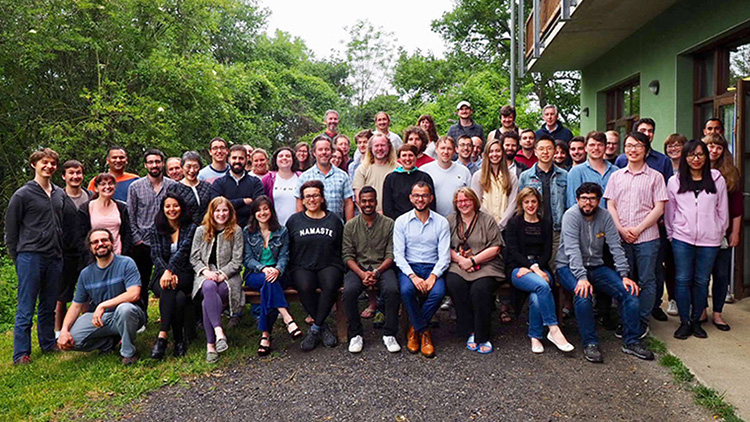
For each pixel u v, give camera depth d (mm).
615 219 4422
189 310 4492
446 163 5020
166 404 3543
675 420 3113
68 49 11375
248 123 16875
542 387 3586
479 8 25750
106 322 4270
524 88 18562
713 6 6117
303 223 4652
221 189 5293
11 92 11555
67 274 4961
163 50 12898
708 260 4207
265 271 4430
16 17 11023
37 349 4746
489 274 4375
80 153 11484
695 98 7008
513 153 5199
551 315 4156
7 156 11828
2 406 3574
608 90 10031
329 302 4434
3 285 6746
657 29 7504
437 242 4535
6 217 4430
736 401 3238
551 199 4676
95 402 3602
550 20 8711
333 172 5270
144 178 5090
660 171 4750
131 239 4980
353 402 3473
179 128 12789
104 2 11938
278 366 4105
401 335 4707
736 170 4434
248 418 3318
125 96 11922
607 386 3568
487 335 4254
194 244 4477
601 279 4215
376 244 4617
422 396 3518
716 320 4438
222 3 14297
